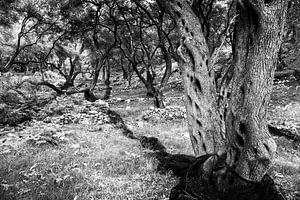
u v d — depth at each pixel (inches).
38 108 489.1
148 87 874.8
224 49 870.4
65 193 182.1
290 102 642.2
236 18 173.6
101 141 327.6
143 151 278.7
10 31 991.0
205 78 197.5
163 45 630.5
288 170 251.6
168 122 498.3
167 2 208.2
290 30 1038.4
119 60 1565.0
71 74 1123.9
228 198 155.1
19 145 292.4
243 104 150.5
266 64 146.9
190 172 182.9
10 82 553.3
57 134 330.6
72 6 689.0
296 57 986.7
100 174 222.1
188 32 202.2
